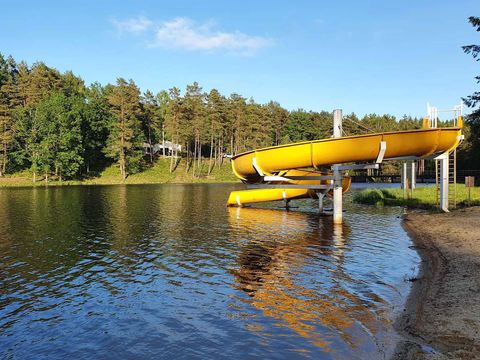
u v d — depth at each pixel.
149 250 16.38
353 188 61.09
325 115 122.88
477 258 13.59
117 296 10.67
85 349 7.60
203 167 96.12
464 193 36.19
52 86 87.50
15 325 8.77
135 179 81.12
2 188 58.66
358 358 6.95
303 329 8.33
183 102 88.38
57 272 13.06
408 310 9.20
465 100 41.50
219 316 9.15
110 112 83.44
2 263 14.20
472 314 8.47
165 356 7.25
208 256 15.29
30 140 69.19
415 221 23.95
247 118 96.81
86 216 27.05
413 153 21.05
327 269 13.28
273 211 30.70
